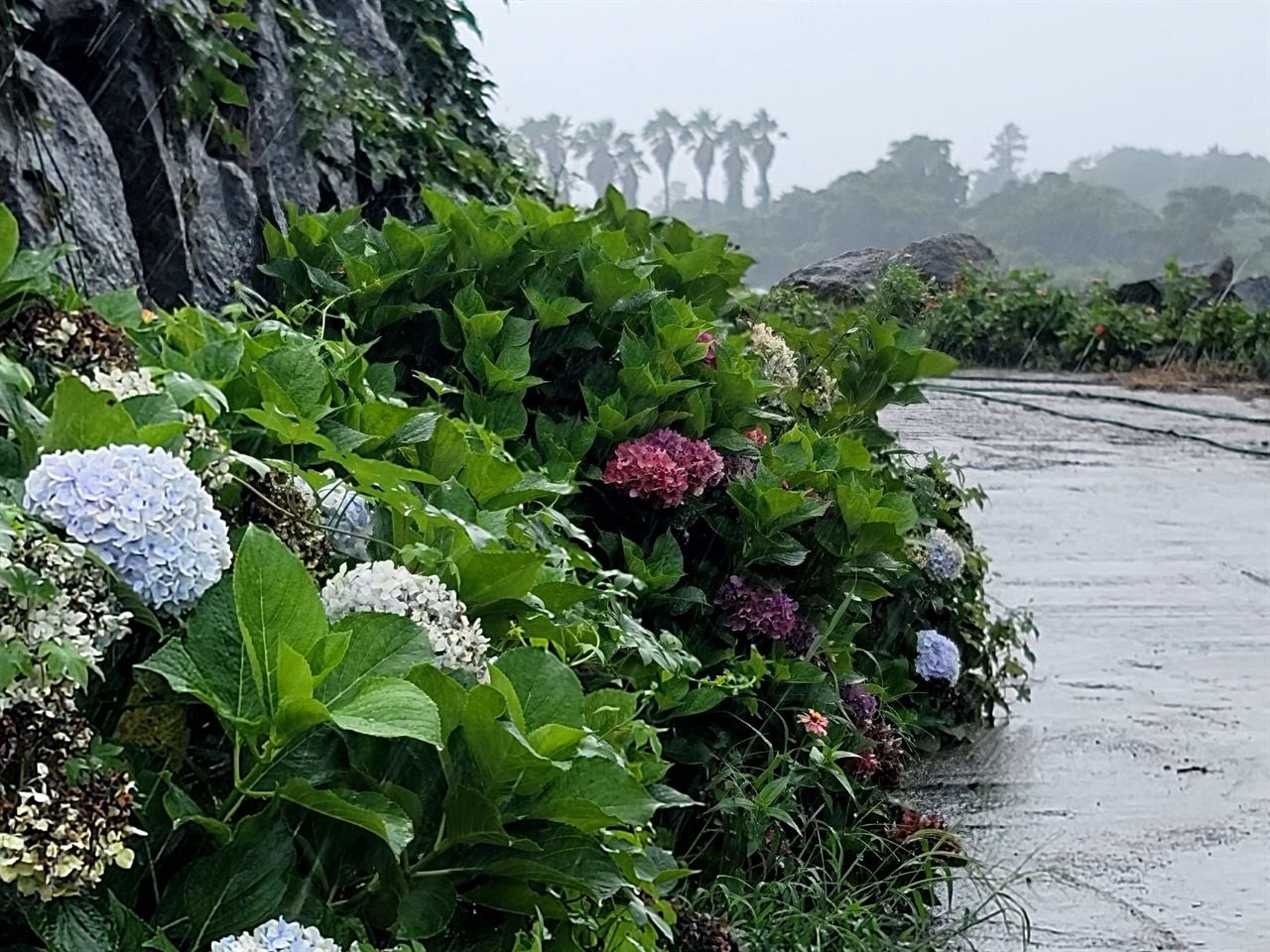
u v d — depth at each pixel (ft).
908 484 16.51
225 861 4.63
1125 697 17.25
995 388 36.42
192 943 4.56
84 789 4.33
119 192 12.66
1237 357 44.21
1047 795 14.08
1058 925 11.16
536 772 5.22
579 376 12.72
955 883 11.90
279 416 6.39
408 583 5.74
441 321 12.04
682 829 10.53
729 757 10.62
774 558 11.62
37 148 11.27
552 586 7.09
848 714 11.93
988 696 16.28
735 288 17.16
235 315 10.23
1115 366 42.01
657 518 11.68
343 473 7.79
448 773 5.13
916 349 15.71
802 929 9.61
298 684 4.58
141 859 4.79
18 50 11.28
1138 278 47.34
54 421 5.30
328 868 5.05
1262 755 15.26
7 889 4.27
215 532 5.10
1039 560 22.99
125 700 5.17
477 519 7.16
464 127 23.35
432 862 5.24
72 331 6.42
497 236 12.53
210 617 4.92
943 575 15.53
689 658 9.63
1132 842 12.94
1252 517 26.08
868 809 11.43
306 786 4.58
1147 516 26.03
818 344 16.31
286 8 17.54
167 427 5.46
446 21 23.62
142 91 13.44
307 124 17.25
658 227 16.24
